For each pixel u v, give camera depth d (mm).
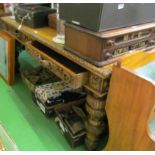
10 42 1887
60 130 1593
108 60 1070
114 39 1032
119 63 982
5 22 1870
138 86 915
